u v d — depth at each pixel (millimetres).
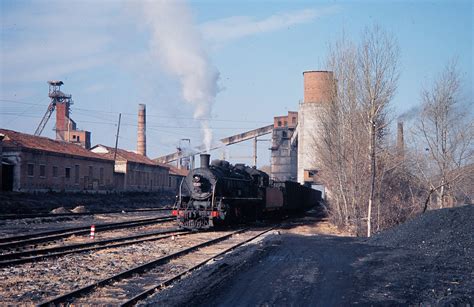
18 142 43031
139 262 14938
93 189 54469
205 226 26125
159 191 75625
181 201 27141
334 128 31438
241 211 30484
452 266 14992
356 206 28750
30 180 43000
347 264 15125
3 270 12688
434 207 34406
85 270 13172
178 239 21891
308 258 16234
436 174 32031
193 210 26250
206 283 11484
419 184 31688
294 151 84688
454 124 32219
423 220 22062
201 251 17875
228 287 11211
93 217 33844
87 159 53250
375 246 20297
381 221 27844
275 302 10023
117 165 63750
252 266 14180
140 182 68125
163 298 9992
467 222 20547
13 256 14672
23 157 41969
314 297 10547
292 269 13945
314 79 58031
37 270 12828
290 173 84312
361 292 11141
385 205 28266
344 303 10109
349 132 30094
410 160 31516
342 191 29781
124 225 26875
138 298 9891
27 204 37594
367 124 27828
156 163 74312
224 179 28094
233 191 29344
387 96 26922
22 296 10102
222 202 27062
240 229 28047
